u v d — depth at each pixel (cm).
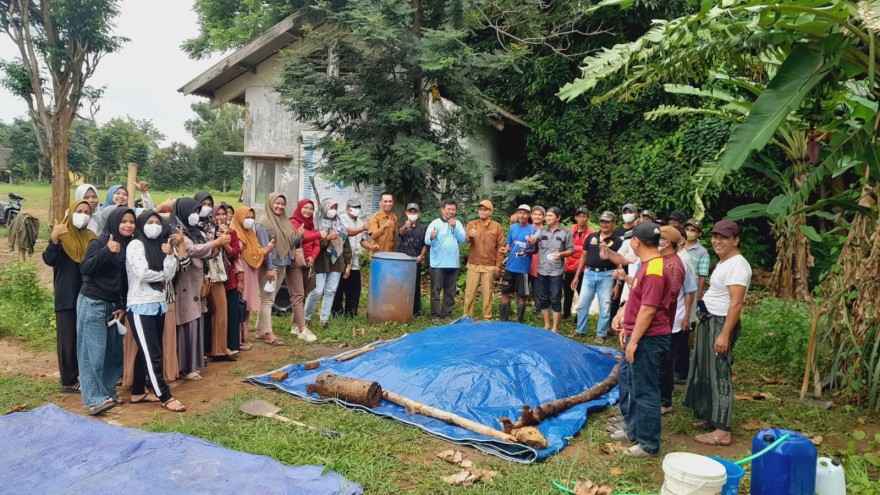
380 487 368
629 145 1334
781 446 316
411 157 1045
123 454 383
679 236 439
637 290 431
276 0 2064
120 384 570
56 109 1788
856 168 553
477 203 1185
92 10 1739
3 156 5906
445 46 1035
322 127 1158
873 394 529
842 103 560
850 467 405
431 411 472
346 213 848
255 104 1365
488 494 363
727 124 1146
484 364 527
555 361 552
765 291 1028
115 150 5156
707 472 293
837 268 581
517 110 1545
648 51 480
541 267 803
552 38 1408
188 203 570
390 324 814
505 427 450
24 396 522
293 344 721
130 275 482
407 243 883
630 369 432
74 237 532
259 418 471
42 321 768
